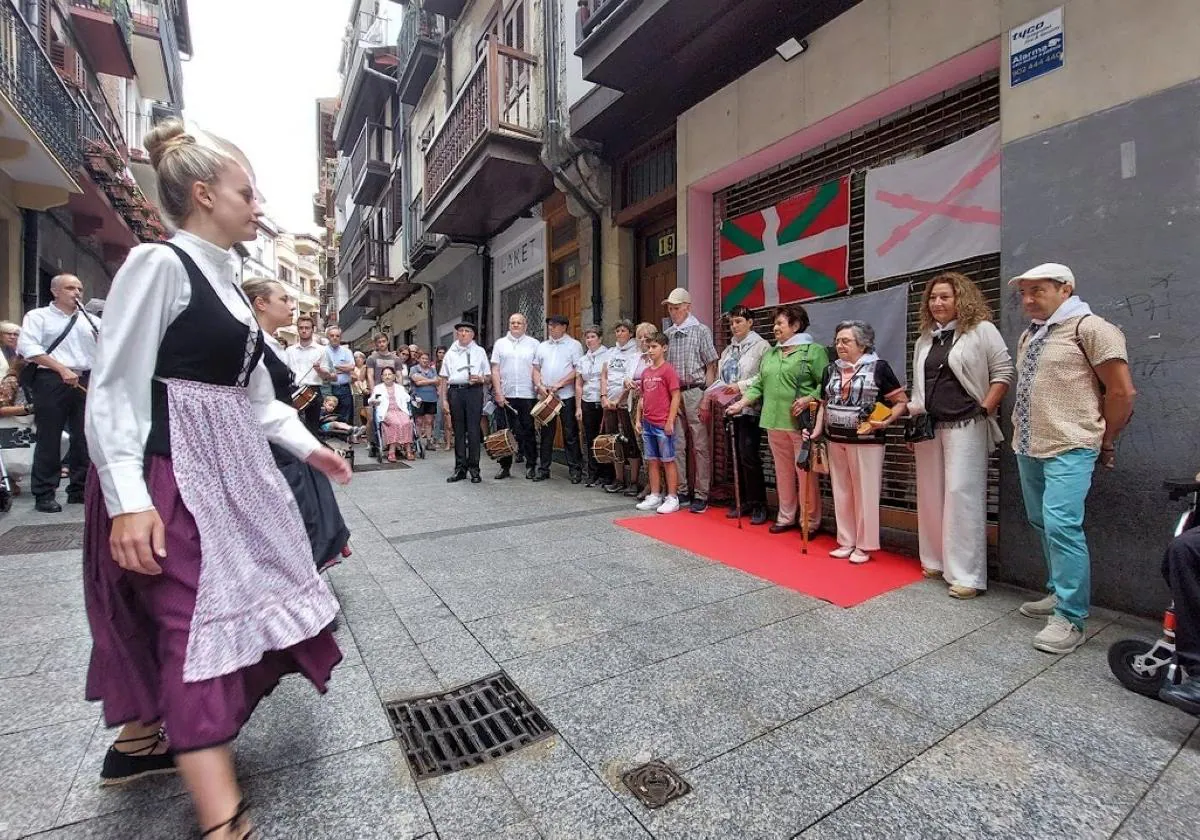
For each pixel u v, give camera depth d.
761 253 5.76
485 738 2.12
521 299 10.18
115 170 9.94
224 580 1.51
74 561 3.88
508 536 4.74
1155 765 1.96
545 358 7.32
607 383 6.41
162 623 1.45
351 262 21.67
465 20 10.95
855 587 3.59
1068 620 2.79
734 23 5.06
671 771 1.93
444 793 1.83
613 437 6.20
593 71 5.79
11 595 3.30
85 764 1.93
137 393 1.41
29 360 5.00
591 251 7.84
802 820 1.71
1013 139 3.58
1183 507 2.97
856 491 4.09
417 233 13.71
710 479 5.88
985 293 4.08
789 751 2.03
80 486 5.53
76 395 5.32
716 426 6.17
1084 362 2.81
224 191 1.57
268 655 1.73
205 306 1.50
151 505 1.40
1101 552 3.26
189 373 1.53
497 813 1.74
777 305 5.61
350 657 2.70
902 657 2.71
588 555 4.23
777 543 4.54
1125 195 3.14
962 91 4.24
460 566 3.98
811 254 5.27
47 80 7.77
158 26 14.38
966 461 3.45
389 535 4.77
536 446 7.50
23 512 5.21
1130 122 3.12
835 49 4.73
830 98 4.79
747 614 3.20
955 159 4.18
